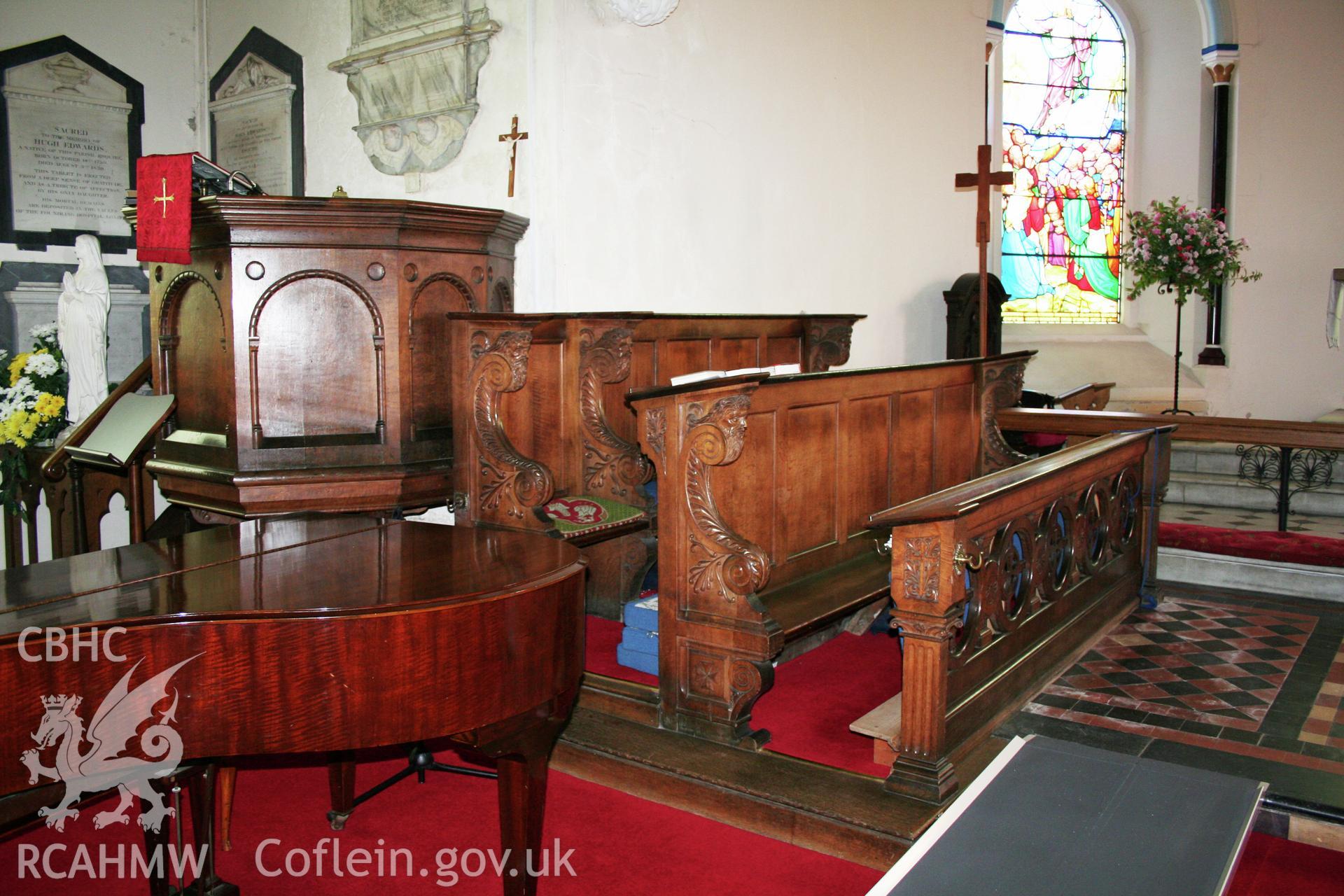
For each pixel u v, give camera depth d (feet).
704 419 10.25
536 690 7.73
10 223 21.29
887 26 23.59
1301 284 30.76
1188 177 31.63
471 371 12.32
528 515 11.99
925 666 9.21
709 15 19.45
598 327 13.46
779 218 21.29
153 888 8.41
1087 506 13.96
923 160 24.86
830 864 8.97
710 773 9.90
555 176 17.02
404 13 18.39
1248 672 12.76
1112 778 5.81
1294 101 30.32
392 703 6.89
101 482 18.42
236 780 10.80
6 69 20.94
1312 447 16.56
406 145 18.63
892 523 9.03
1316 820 8.90
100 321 19.93
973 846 5.10
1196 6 30.81
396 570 8.01
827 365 19.31
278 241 12.70
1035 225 31.81
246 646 6.57
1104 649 13.71
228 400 12.96
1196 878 4.78
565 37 17.06
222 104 22.57
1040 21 31.42
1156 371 31.37
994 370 17.02
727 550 10.30
